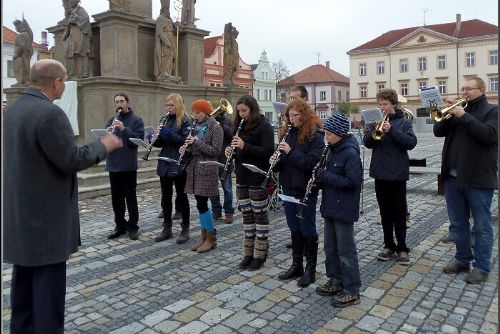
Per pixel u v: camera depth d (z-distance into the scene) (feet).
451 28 204.23
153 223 24.57
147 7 44.27
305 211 14.92
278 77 229.86
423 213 26.58
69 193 10.05
